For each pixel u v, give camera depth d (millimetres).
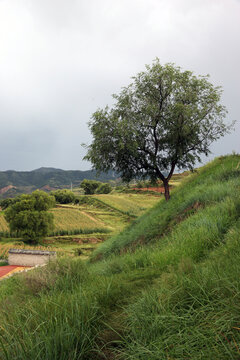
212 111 17609
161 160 18734
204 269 3059
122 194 125188
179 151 17391
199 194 11586
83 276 4867
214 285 2355
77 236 70688
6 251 50688
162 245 7949
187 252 5180
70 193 126688
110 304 2971
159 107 18234
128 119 17312
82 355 1864
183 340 1620
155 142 18500
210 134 17828
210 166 20109
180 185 21438
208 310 1987
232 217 6184
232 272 2502
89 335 2045
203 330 1636
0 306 3316
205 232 5930
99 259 13992
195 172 20016
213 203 9062
